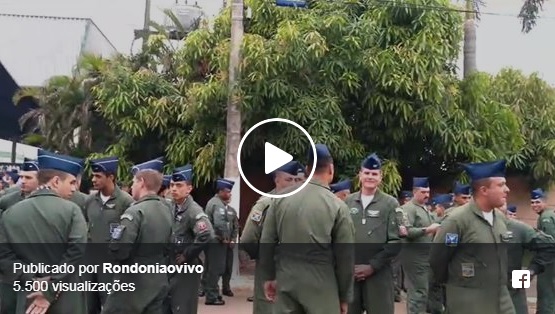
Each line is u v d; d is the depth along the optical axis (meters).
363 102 12.98
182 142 13.29
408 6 13.08
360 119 13.48
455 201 8.80
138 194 5.70
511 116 14.05
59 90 15.95
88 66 15.84
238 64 12.31
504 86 16.06
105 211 6.64
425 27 13.05
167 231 5.61
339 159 12.59
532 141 15.00
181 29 16.36
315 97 12.56
